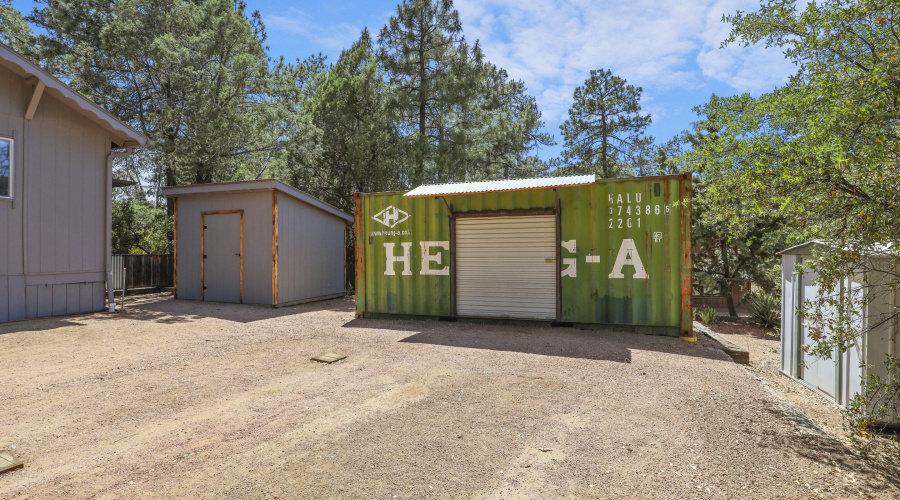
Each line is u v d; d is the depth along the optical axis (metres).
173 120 13.06
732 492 2.77
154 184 25.44
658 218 7.59
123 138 10.02
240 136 13.91
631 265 7.73
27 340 6.72
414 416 3.97
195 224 12.09
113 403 4.27
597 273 7.96
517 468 3.04
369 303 9.62
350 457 3.19
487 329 8.17
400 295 9.39
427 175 16.17
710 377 5.16
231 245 11.62
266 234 11.18
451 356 6.13
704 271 13.09
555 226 8.27
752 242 12.16
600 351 6.39
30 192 8.43
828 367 5.00
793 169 3.75
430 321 9.11
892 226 3.20
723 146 4.74
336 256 13.94
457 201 8.96
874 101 3.33
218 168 15.21
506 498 2.69
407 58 17.78
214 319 9.12
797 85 4.28
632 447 3.37
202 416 3.96
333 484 2.83
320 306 11.64
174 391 4.64
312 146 15.66
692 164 5.29
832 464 3.16
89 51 13.38
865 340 4.15
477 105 18.89
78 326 7.89
